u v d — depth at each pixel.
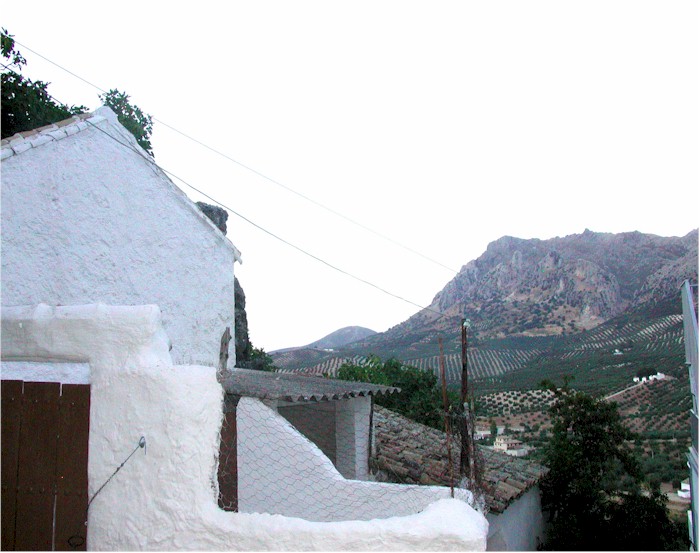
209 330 9.86
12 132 11.59
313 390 7.46
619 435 12.38
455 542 3.37
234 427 4.60
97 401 3.91
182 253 9.35
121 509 3.72
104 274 7.74
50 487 3.92
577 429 12.64
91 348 3.99
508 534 9.42
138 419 3.77
